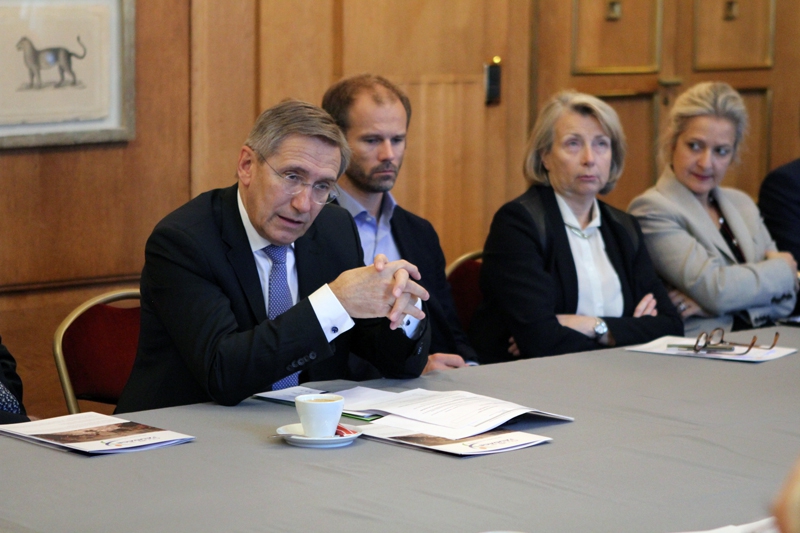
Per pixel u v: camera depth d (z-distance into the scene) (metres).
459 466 1.37
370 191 2.81
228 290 1.96
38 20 3.04
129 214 3.36
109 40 3.21
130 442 1.44
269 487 1.27
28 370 3.20
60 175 3.19
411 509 1.19
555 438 1.54
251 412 1.69
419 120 4.20
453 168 4.35
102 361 2.34
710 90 3.25
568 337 2.71
